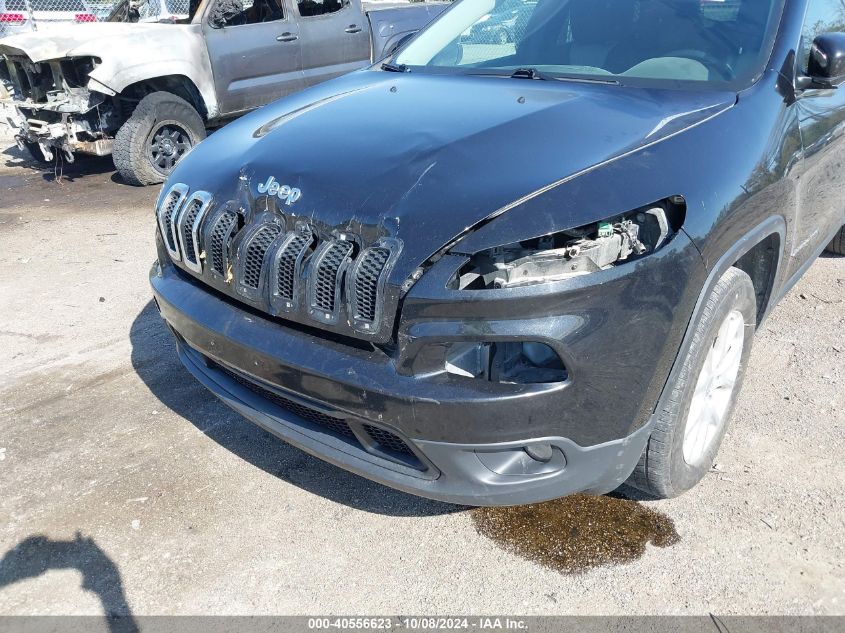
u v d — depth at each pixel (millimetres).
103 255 5348
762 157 2404
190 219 2535
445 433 1940
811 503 2549
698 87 2658
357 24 8336
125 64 6668
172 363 3695
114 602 2262
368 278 2008
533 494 2059
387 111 2637
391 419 1973
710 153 2246
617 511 2559
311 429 2303
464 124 2404
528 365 2012
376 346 2039
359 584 2301
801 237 2988
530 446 1980
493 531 2500
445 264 1932
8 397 3406
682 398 2223
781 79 2666
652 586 2250
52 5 11664
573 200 1978
